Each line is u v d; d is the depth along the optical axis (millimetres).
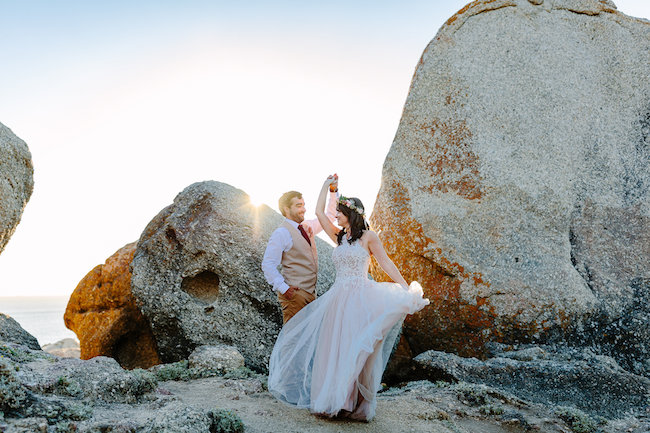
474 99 7551
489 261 6789
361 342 4215
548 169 7242
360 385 4375
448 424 4590
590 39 7984
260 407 4617
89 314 8086
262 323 6730
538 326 6477
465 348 6738
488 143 7336
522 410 5180
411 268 7105
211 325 6742
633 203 7148
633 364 6383
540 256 6793
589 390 5613
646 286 6664
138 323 7852
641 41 7941
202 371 5824
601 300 6594
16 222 6129
